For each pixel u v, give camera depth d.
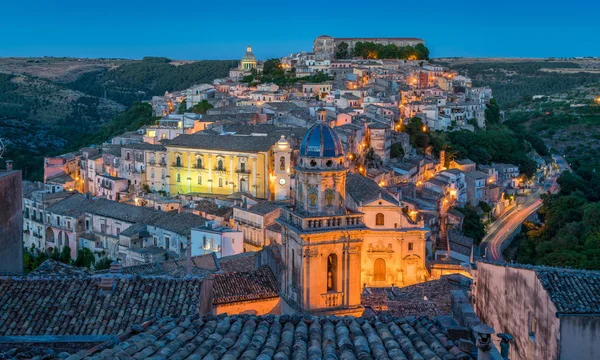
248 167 184.25
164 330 31.58
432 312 74.12
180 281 51.25
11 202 54.06
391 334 32.91
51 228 181.38
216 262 95.12
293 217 72.69
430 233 143.75
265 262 81.25
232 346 30.28
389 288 90.88
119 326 46.12
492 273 59.66
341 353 30.14
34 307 47.56
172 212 163.88
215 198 180.50
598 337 46.31
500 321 57.38
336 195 72.06
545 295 48.75
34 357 30.81
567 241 154.00
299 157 72.75
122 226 164.00
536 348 50.19
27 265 142.38
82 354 29.11
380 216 111.94
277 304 75.94
